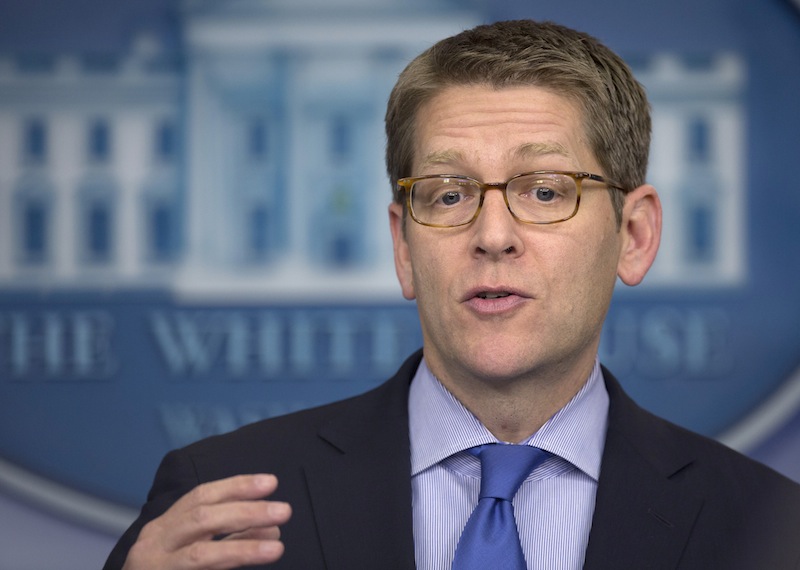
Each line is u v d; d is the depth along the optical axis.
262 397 9.33
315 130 9.43
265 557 3.98
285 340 9.35
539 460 5.13
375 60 9.44
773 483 5.29
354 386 9.34
